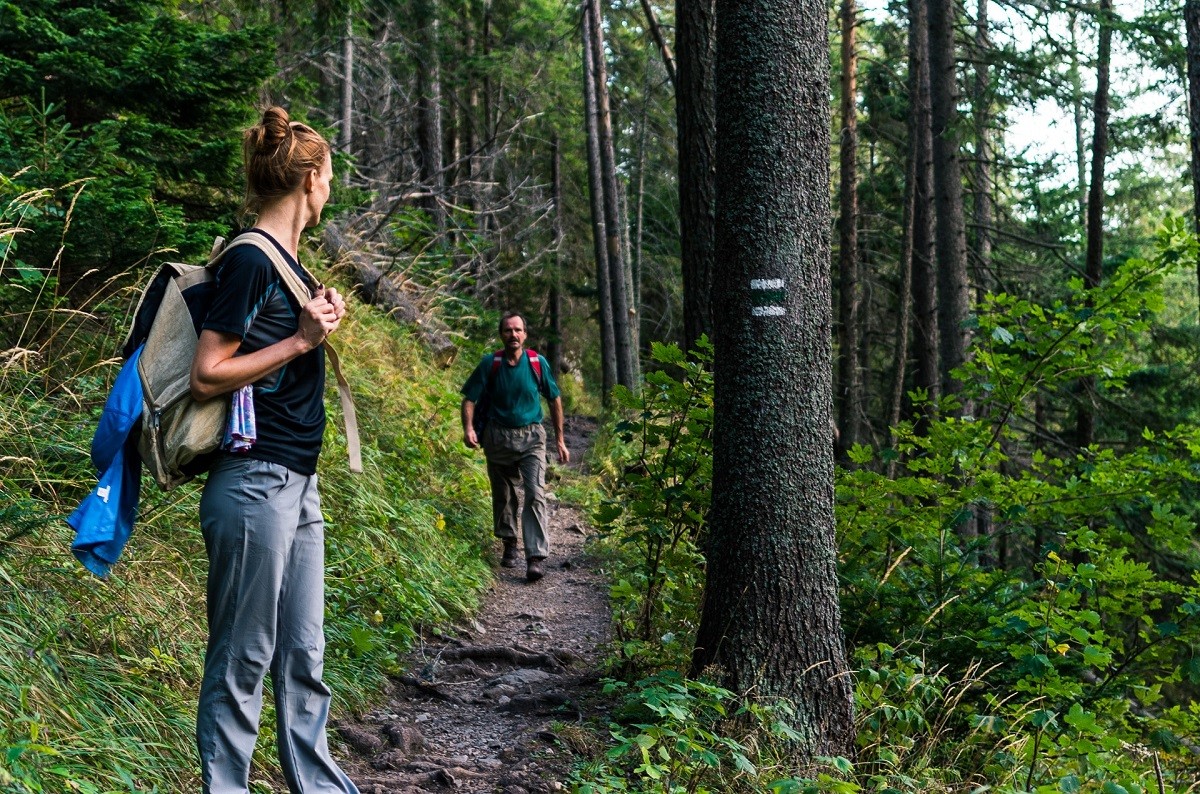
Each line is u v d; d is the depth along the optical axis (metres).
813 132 3.71
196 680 3.37
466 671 4.75
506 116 19.97
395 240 13.26
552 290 24.56
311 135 2.48
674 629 4.70
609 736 3.91
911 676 3.95
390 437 7.36
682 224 5.83
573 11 18.52
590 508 9.80
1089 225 13.07
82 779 2.32
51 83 4.87
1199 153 7.88
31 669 2.66
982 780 3.72
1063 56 12.16
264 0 10.31
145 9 5.30
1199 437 4.67
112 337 4.66
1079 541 4.51
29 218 3.92
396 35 16.78
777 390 3.65
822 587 3.68
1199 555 10.40
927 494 4.87
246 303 2.24
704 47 5.72
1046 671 3.93
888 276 19.22
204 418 2.24
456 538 6.89
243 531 2.28
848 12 12.12
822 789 3.01
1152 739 4.27
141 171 4.63
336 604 4.52
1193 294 23.56
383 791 3.25
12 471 3.57
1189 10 7.83
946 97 12.54
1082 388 13.12
